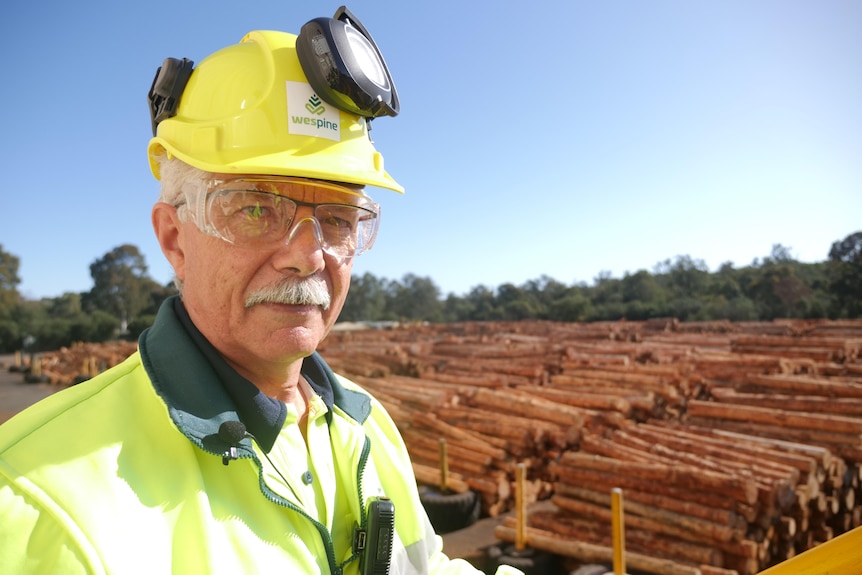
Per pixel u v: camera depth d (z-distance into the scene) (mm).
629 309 48906
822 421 9047
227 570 1105
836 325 20562
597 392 12383
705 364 13867
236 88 1388
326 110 1435
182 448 1220
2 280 62562
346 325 52688
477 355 18734
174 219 1469
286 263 1343
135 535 1048
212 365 1376
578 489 7723
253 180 1323
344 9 1542
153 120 1532
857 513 8250
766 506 6461
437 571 1727
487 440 9789
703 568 6117
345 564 1411
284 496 1277
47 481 1037
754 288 44344
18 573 953
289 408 1508
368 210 1535
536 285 71188
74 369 25594
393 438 1844
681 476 6973
